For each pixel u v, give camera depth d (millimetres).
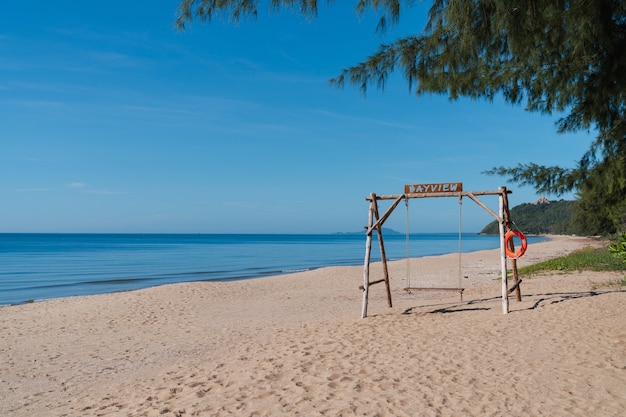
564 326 7984
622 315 8438
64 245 88188
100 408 5680
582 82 6301
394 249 73000
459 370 6051
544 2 4773
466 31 4867
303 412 4922
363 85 6152
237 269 34062
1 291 21750
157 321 12562
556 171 7953
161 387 6266
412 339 7840
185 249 71188
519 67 6555
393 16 4902
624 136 6762
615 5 4949
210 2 4516
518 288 10852
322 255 54625
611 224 27484
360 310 12945
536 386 5340
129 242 110750
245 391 5676
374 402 5086
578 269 17641
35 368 8125
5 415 5922
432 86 6246
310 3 4668
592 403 4781
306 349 7551
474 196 9992
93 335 10883
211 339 9969
